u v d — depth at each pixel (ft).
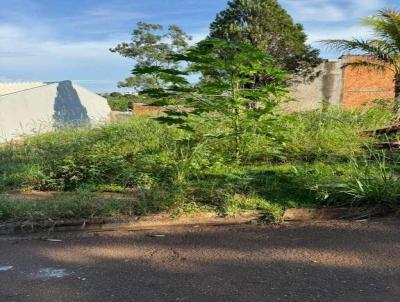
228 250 15.21
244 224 17.67
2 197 20.42
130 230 17.66
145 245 16.03
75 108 64.23
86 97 68.13
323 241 15.56
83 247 16.08
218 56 24.64
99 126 39.91
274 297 11.89
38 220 18.15
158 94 24.56
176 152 26.58
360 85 90.33
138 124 37.11
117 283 13.12
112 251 15.61
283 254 14.64
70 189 24.54
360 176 19.53
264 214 17.93
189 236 16.67
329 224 17.15
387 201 17.93
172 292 12.42
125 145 30.58
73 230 17.83
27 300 12.32
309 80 92.48
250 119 25.94
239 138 26.40
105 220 18.02
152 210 18.60
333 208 18.08
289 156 26.71
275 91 25.62
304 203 18.70
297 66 92.27
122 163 25.68
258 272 13.42
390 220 17.21
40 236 17.31
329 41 48.85
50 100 60.90
